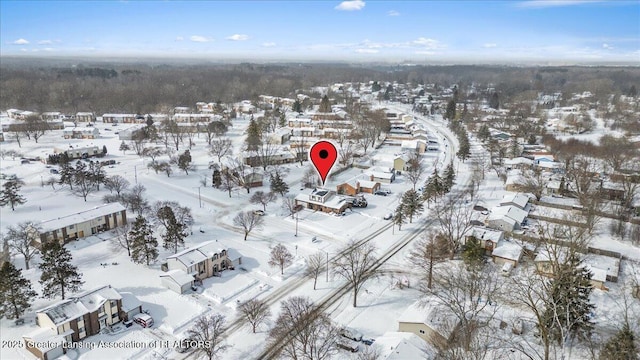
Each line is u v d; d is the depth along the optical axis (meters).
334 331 60.69
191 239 92.06
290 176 139.50
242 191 123.44
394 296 72.44
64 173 123.31
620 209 102.69
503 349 57.06
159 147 168.12
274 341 60.12
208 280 76.88
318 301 70.81
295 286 75.69
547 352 51.56
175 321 64.62
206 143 181.50
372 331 62.78
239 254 84.00
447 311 63.62
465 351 54.03
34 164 145.88
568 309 55.16
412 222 103.12
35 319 63.84
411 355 51.91
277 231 97.69
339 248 89.50
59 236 88.25
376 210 111.12
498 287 72.81
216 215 106.25
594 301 69.31
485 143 182.50
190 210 105.69
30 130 183.25
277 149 160.62
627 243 88.44
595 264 78.19
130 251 85.19
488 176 139.25
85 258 83.19
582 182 113.75
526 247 85.12
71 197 116.31
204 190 124.44
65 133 190.62
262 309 66.12
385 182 133.00
